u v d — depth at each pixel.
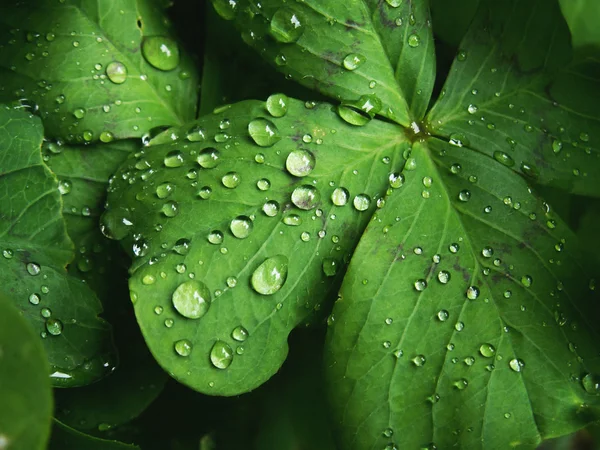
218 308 0.17
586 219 0.20
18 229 0.17
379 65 0.18
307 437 0.19
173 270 0.17
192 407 0.19
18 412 0.15
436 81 0.19
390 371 0.17
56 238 0.17
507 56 0.18
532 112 0.18
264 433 0.19
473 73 0.18
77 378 0.17
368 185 0.18
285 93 0.19
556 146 0.18
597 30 0.18
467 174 0.18
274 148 0.18
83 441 0.17
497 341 0.18
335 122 0.18
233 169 0.17
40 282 0.17
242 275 0.17
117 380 0.18
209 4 0.18
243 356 0.17
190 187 0.17
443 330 0.17
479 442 0.17
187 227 0.17
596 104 0.18
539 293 0.18
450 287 0.18
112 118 0.18
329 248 0.17
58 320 0.17
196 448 0.19
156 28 0.18
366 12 0.18
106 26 0.18
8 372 0.15
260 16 0.18
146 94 0.18
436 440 0.17
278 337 0.17
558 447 0.22
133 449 0.17
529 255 0.18
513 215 0.18
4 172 0.17
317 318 0.18
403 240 0.18
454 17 0.19
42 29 0.18
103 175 0.18
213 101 0.18
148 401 0.18
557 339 0.18
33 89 0.18
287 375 0.19
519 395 0.17
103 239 0.18
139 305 0.17
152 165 0.17
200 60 0.19
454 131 0.18
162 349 0.17
